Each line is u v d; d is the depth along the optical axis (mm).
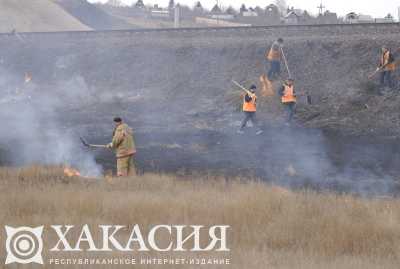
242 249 29641
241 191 40469
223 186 44219
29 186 41031
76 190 40562
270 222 33688
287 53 82062
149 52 94438
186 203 36594
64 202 36781
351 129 66250
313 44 81938
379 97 70000
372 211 35781
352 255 29875
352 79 74312
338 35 86000
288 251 29969
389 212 35656
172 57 91312
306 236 31891
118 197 38281
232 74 83125
